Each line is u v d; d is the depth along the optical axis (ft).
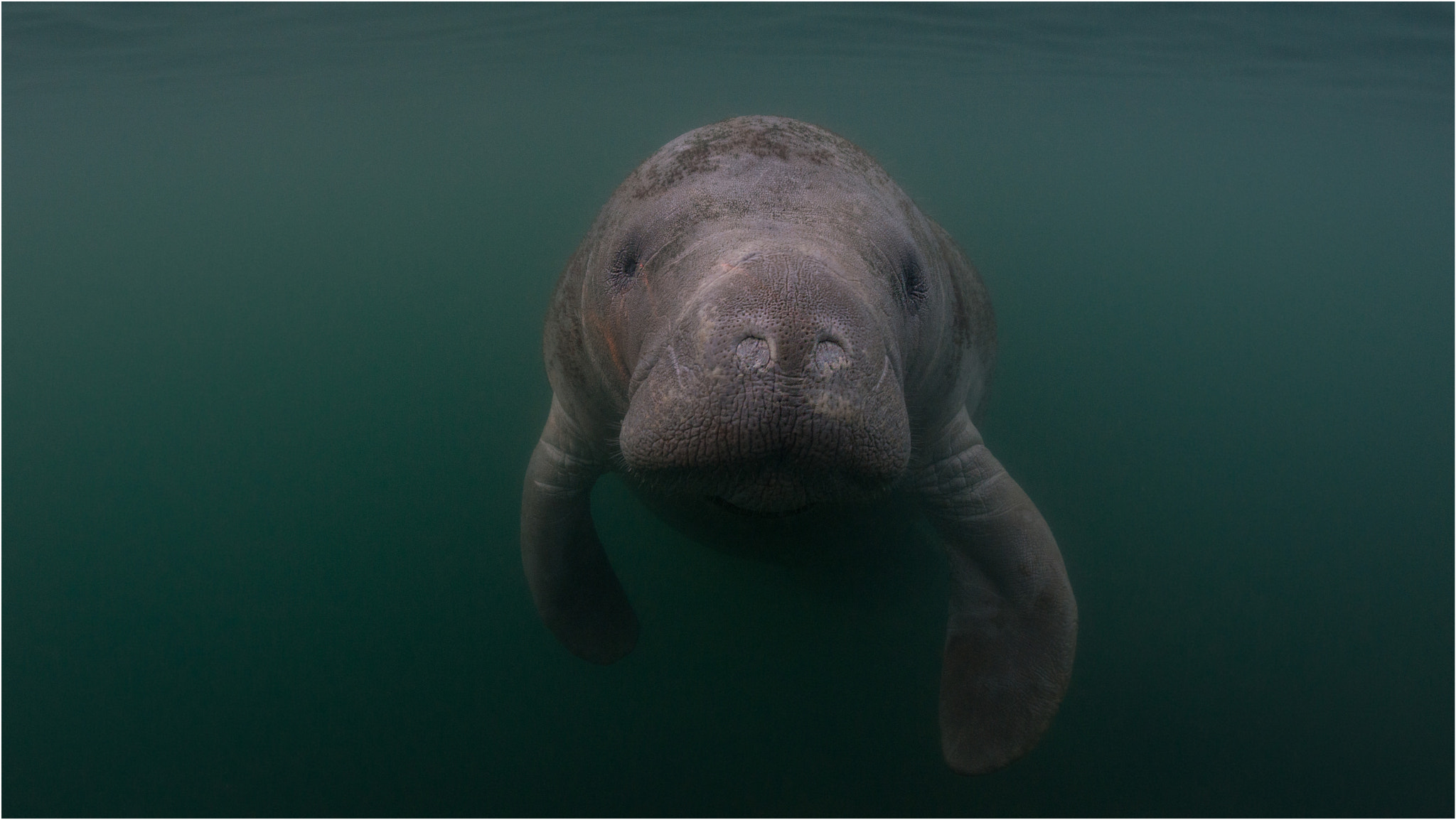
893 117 41.37
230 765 7.19
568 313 4.62
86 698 7.95
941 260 4.73
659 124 50.24
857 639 7.56
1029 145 52.80
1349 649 7.89
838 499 3.07
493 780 6.93
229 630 8.57
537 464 5.42
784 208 3.61
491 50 24.81
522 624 8.25
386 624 8.43
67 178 63.31
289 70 25.80
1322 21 17.62
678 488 3.09
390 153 62.34
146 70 24.41
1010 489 5.17
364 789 6.92
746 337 2.91
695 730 7.13
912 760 6.77
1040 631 4.88
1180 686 7.45
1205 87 25.90
